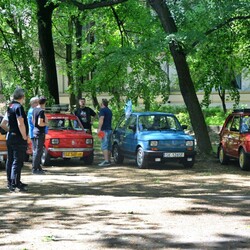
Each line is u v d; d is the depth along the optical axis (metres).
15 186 12.65
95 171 16.98
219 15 18.06
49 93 24.56
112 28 29.12
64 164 18.95
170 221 9.15
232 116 18.52
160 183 14.35
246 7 17.88
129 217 9.48
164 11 19.28
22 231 8.56
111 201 11.19
